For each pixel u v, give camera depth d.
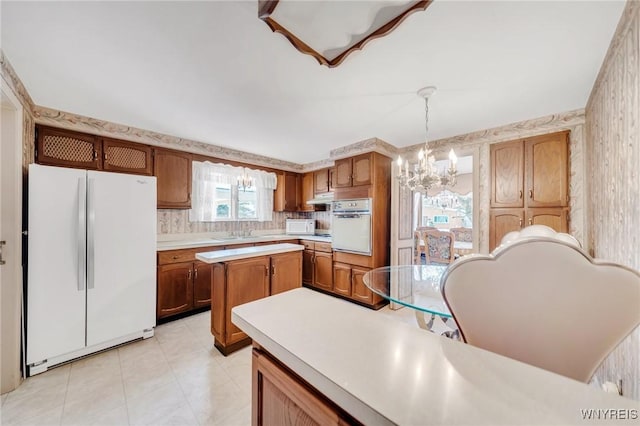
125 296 2.25
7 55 1.54
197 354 2.14
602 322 0.67
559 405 0.39
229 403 1.59
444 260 3.90
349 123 2.63
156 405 1.57
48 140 2.34
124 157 2.78
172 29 1.33
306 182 4.77
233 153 3.77
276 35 1.37
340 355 0.53
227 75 1.75
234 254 2.22
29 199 1.83
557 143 2.34
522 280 0.71
